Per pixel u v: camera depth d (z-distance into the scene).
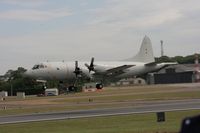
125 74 101.38
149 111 33.75
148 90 81.81
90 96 68.38
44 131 22.50
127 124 24.33
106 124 24.95
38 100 65.75
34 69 90.50
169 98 53.16
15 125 26.55
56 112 37.66
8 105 54.44
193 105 39.22
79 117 30.73
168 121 25.00
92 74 93.19
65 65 90.62
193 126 4.55
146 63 107.00
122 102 49.88
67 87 93.69
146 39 111.56
